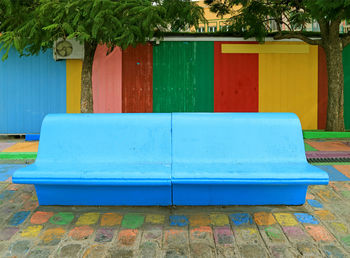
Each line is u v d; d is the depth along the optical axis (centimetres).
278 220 286
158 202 311
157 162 312
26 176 275
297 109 924
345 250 235
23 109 877
